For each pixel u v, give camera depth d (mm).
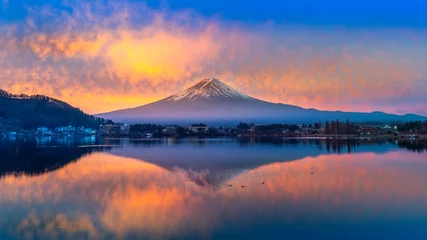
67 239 30969
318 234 31391
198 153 108000
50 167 72000
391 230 32250
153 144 163875
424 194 44844
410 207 39000
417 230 32188
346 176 58844
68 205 40719
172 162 81688
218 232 31906
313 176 59062
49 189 49094
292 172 63844
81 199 43406
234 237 30766
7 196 44844
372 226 33219
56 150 120188
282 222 34344
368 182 53156
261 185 51406
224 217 35875
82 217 36469
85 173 63969
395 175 59594
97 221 35219
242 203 41000
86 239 30859
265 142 175125
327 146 135500
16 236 31750
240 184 52406
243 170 67000
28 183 53438
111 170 68062
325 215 36344
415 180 54688
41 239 31141
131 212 37938
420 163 75938
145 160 86562
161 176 60562
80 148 131750
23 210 38938
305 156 94125
